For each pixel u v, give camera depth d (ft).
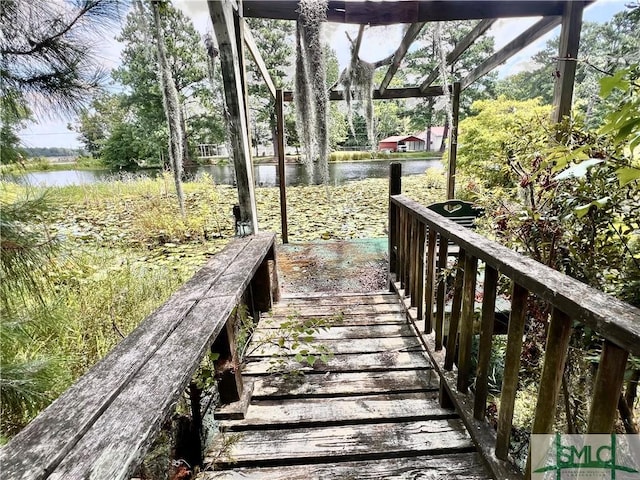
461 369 4.37
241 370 5.70
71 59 4.54
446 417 4.70
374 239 16.10
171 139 6.25
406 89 17.49
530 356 4.72
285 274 12.05
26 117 4.45
